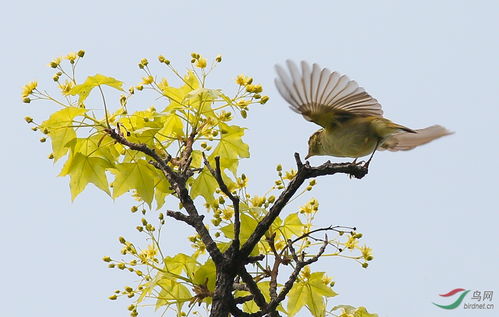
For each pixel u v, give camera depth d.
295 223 10.76
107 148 10.62
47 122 10.22
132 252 10.37
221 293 8.84
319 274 10.66
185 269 10.43
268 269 10.38
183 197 9.52
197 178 11.30
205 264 9.95
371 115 10.34
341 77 9.20
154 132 10.69
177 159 10.62
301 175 8.81
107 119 9.92
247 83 10.52
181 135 11.34
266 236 10.13
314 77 9.25
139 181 10.70
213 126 10.87
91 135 10.50
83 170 10.46
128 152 10.87
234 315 8.88
